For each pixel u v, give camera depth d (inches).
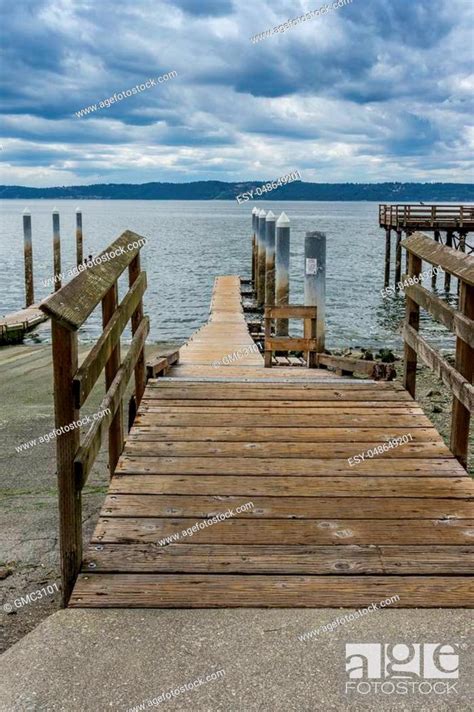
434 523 147.6
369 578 126.0
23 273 1438.2
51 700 95.0
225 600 119.0
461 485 167.5
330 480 169.9
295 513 152.0
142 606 117.3
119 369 189.2
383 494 162.1
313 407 230.4
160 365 289.0
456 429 186.2
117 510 152.9
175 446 192.2
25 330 684.7
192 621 113.0
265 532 143.3
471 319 176.2
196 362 368.5
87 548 136.4
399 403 234.5
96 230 3186.5
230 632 110.0
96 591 121.6
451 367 184.5
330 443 195.5
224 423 212.8
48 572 186.7
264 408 229.1
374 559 132.4
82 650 105.5
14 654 104.9
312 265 368.5
